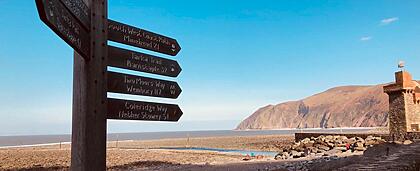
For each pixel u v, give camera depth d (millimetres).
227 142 108062
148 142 132500
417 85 41438
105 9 5352
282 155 40656
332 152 37688
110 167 36344
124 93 5602
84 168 4832
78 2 4594
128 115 5625
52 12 3789
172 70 6707
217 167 31016
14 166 38875
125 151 68875
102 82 5156
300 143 46469
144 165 38062
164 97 6406
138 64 5938
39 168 36750
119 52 5602
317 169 17062
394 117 40531
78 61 5074
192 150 72250
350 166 11664
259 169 25844
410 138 37719
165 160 44750
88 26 4984
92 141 4926
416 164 10680
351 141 42344
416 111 39781
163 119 6305
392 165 10766
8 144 148625
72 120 5059
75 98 5043
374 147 19734
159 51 6438
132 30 5910
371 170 10117
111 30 5500
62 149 80750
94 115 4984
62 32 4070
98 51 5137
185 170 30656
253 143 94500
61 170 35094
